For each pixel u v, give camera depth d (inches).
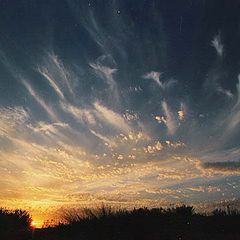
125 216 486.0
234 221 506.0
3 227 475.8
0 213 531.5
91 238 456.4
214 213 537.3
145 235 452.1
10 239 450.9
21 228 504.4
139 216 484.1
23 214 547.2
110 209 501.0
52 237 465.7
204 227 497.4
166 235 452.1
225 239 453.4
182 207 530.9
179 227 477.7
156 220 482.9
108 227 467.5
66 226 501.4
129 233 458.3
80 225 492.7
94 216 493.4
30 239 460.8
